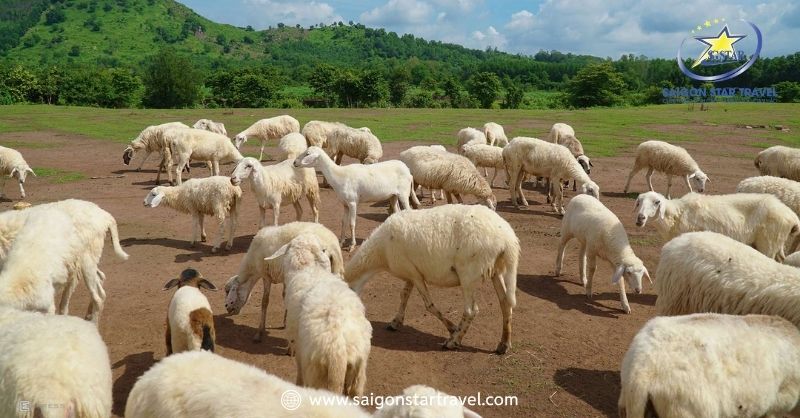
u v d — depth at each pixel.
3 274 6.17
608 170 22.38
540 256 12.05
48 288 6.43
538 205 16.70
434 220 7.64
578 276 10.91
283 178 12.22
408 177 12.78
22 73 67.75
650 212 9.81
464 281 7.56
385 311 9.09
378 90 78.56
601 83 84.88
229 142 18.55
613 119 42.19
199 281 7.70
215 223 14.39
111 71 83.25
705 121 40.56
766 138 32.19
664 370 4.65
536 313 9.08
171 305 6.87
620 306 9.45
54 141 28.30
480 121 39.50
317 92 84.88
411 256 7.70
